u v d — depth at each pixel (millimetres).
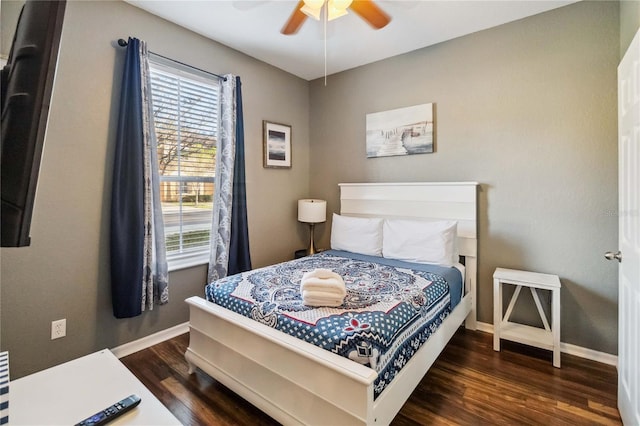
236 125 2975
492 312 2723
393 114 3234
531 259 2529
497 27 2621
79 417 963
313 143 3955
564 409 1742
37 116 587
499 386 1950
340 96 3672
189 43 2684
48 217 1979
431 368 2152
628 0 1940
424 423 1636
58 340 2037
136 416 969
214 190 2859
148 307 2348
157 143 2523
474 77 2748
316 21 2539
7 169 573
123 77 2221
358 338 1372
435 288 2084
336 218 3320
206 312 1917
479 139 2742
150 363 2232
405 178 3203
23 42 577
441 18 2504
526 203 2539
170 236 2686
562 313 2396
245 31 2715
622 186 1577
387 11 2402
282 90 3602
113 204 2184
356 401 1261
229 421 1676
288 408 1503
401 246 2754
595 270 2279
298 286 2033
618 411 1711
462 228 2785
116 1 2234
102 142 2189
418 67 3061
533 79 2477
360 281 2156
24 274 1898
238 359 1733
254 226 3357
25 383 1120
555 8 2369
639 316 1332
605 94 2211
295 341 1499
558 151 2393
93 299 2186
